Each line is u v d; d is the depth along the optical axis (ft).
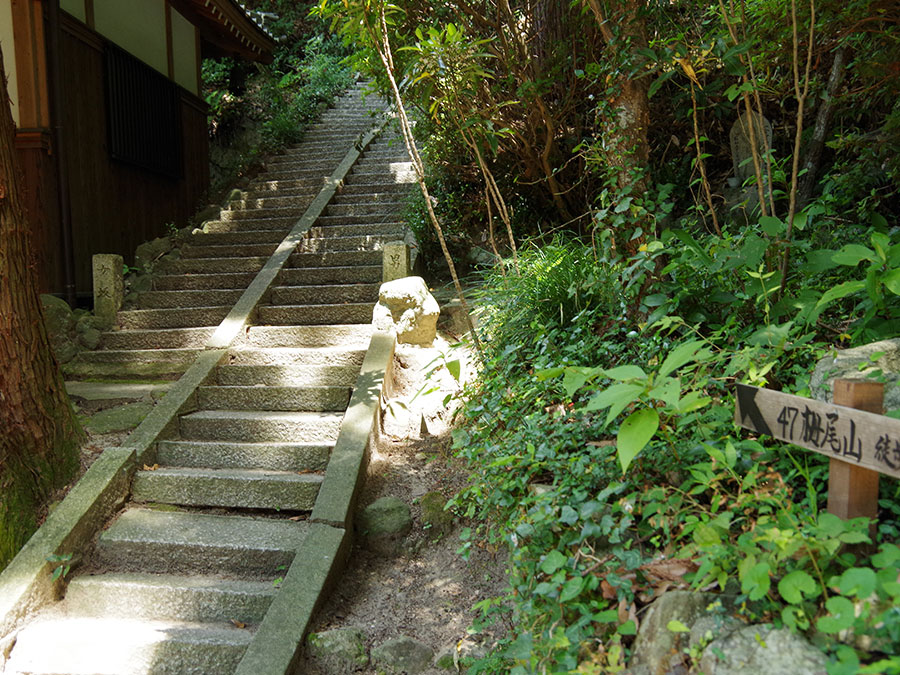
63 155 20.30
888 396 5.77
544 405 10.09
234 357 16.44
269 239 22.94
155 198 26.76
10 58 19.80
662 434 6.75
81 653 9.33
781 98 16.52
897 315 7.23
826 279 9.53
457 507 11.25
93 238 22.25
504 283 14.51
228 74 39.42
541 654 5.92
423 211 20.67
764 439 7.04
